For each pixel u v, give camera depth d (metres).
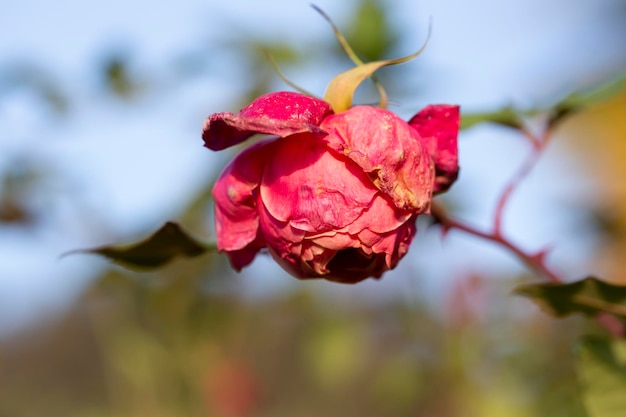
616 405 0.52
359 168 0.46
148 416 0.83
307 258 0.47
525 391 0.82
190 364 0.83
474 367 0.84
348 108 0.48
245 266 0.50
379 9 0.75
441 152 0.49
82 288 0.85
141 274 0.83
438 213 0.55
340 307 0.87
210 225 0.78
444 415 0.84
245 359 0.91
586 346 0.53
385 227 0.47
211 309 0.84
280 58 0.77
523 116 0.57
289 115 0.47
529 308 0.86
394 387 0.85
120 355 0.83
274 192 0.47
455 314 0.84
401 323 0.86
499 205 0.55
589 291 0.50
